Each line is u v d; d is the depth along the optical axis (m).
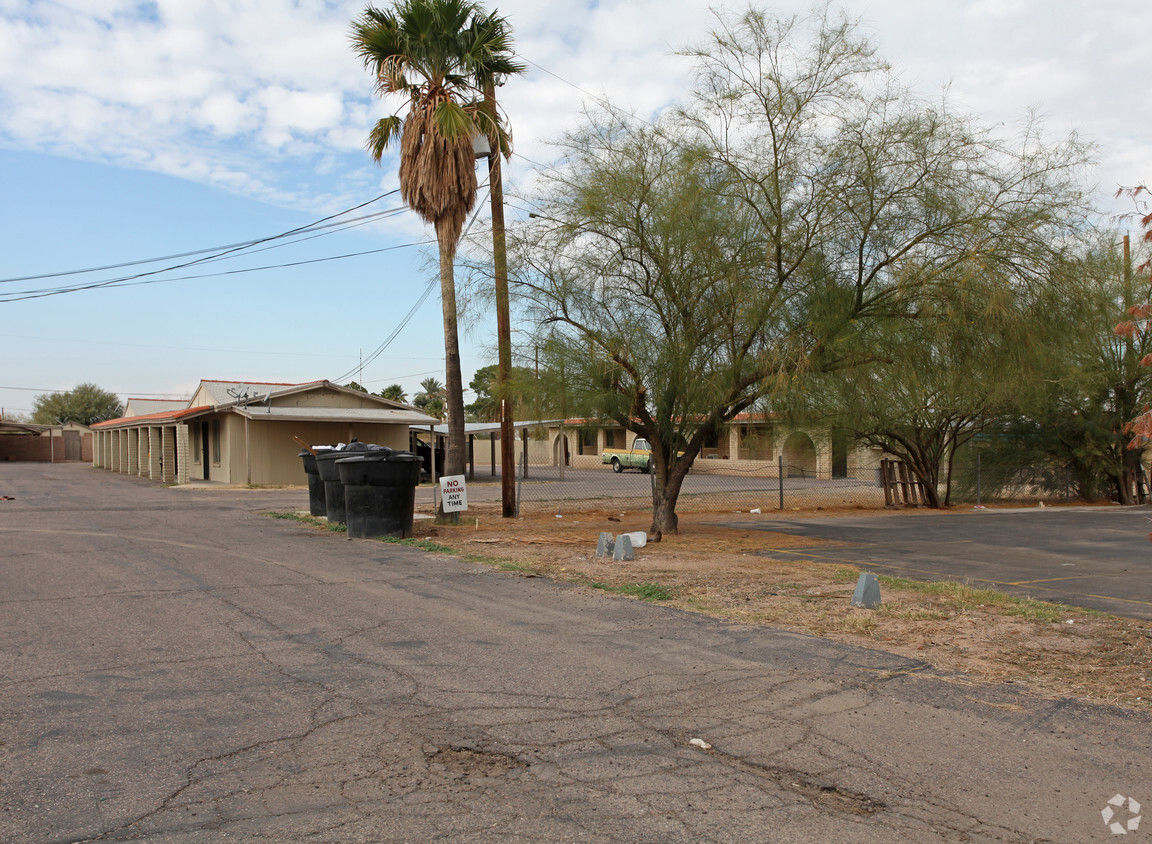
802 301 12.53
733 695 5.65
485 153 17.88
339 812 3.79
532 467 53.34
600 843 3.54
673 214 12.59
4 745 4.55
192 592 9.03
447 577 10.40
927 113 11.58
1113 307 12.83
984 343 11.55
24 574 10.10
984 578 11.03
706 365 13.50
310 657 6.45
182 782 4.10
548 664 6.37
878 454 27.42
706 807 3.92
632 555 12.16
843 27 11.88
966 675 6.24
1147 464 28.48
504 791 4.05
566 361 13.96
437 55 17.31
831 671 6.28
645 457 44.88
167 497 24.77
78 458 69.19
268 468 31.72
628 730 4.94
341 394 33.25
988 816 3.89
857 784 4.23
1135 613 8.65
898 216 11.77
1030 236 11.16
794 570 11.38
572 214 13.55
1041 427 26.55
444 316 17.84
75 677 5.84
